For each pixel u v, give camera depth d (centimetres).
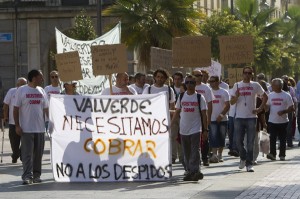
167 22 4200
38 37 5569
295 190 1598
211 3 7244
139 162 1812
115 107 1827
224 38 2167
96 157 1817
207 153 2159
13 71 5619
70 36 4966
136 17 4188
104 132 1825
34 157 1797
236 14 6712
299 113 2997
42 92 1788
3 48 5612
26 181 1769
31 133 1770
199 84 1941
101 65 1977
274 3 9681
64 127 1828
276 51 6625
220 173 1953
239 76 2298
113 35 2872
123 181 1806
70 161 1819
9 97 2297
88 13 5478
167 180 1805
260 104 2183
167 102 1817
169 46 4175
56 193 1605
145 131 1817
